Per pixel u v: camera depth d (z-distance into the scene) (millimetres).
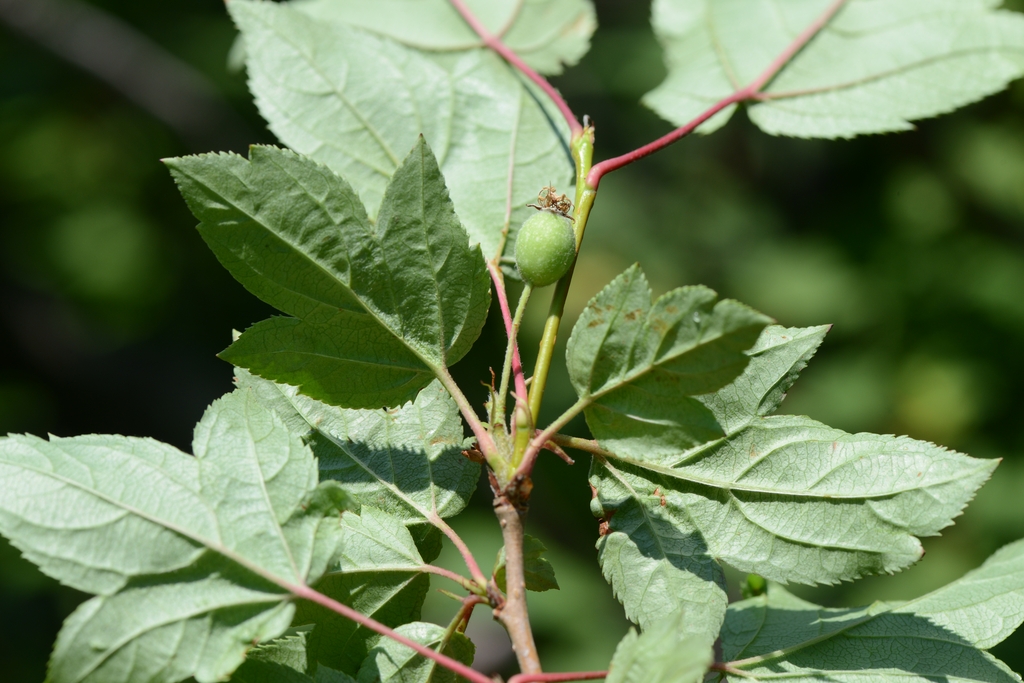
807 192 1548
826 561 442
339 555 432
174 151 1667
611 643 1151
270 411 440
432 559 456
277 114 493
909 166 1382
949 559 1121
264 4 500
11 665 1285
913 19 534
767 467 449
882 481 443
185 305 1597
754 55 535
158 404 1536
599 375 430
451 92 504
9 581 1335
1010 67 524
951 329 1280
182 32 1612
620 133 1666
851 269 1366
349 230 440
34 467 427
